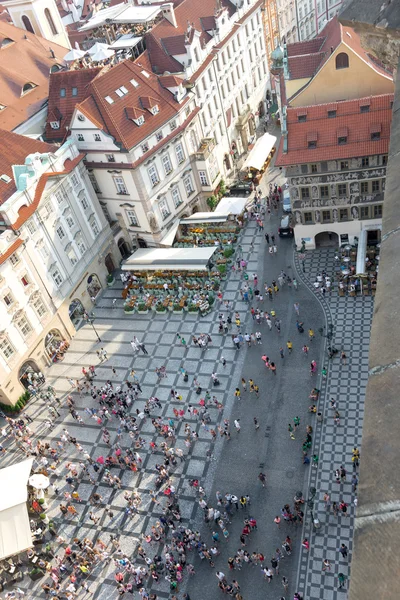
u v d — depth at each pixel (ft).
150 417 167.53
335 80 182.50
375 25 20.03
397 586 9.78
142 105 209.87
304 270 201.77
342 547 121.08
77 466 160.25
